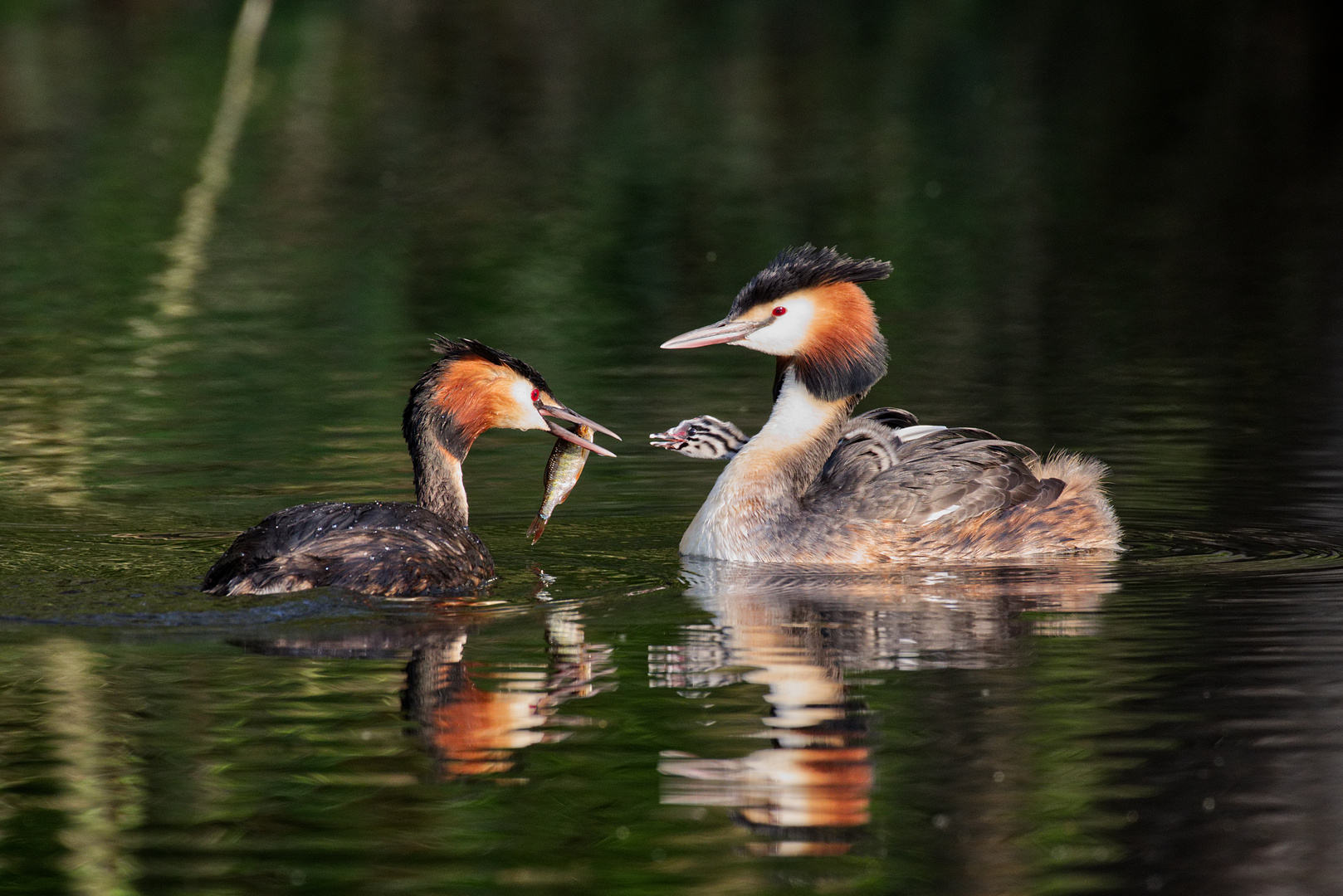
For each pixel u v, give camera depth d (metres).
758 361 20.78
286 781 8.48
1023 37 53.94
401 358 20.83
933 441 13.51
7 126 39.41
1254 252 27.50
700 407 18.25
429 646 10.43
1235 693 9.51
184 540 12.97
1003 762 8.64
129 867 7.64
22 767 8.59
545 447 16.94
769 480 13.19
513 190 33.50
